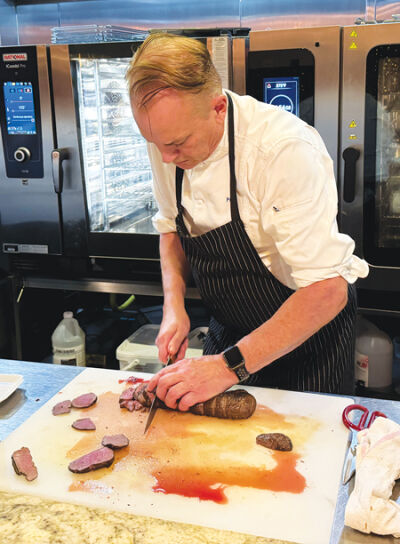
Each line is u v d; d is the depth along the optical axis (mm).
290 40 2197
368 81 2158
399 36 2096
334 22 2807
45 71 2443
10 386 1504
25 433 1322
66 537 975
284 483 1138
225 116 1331
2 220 2688
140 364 2516
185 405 1353
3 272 2775
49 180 2570
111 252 2590
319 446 1248
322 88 2213
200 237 1569
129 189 2682
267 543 980
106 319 3146
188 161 1331
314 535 1006
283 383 1748
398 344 2758
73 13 3066
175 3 2945
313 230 1318
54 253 2660
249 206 1479
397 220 2271
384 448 1130
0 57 2467
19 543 960
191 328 3010
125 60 2420
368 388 2479
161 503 1091
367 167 2234
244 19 2895
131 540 971
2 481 1162
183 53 1183
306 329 1357
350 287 1792
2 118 2545
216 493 1114
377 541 991
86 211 2582
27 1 3082
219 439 1282
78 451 1256
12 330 2787
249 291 1652
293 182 1313
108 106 2539
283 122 1382
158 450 1249
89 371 1609
